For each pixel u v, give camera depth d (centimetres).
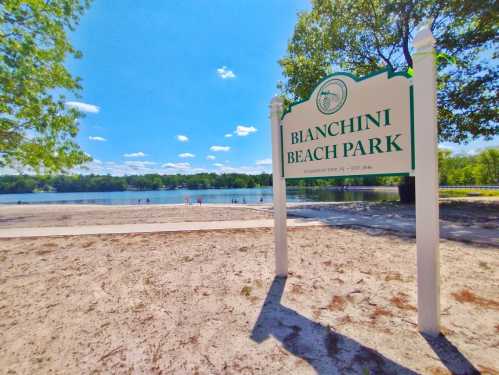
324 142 303
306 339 208
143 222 873
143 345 207
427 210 206
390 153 239
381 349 192
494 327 217
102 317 253
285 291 303
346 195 4141
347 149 279
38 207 1909
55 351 202
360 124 265
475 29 1097
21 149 1236
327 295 289
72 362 188
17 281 351
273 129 361
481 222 693
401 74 227
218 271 377
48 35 1191
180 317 250
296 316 245
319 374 168
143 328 232
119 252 485
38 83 1143
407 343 198
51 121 1223
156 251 488
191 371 175
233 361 184
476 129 1159
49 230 716
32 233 673
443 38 1137
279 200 352
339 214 931
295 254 448
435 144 202
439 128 1253
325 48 1417
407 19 1191
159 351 198
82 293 310
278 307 264
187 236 614
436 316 205
